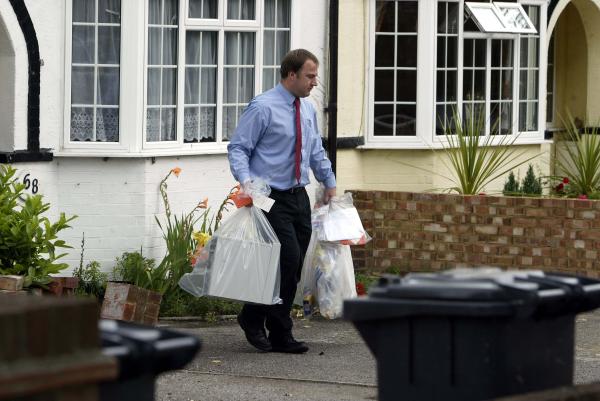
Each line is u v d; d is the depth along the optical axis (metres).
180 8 26.86
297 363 20.11
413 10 31.47
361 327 10.99
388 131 31.48
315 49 29.81
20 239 21.09
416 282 10.82
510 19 32.94
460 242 28.55
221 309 24.66
